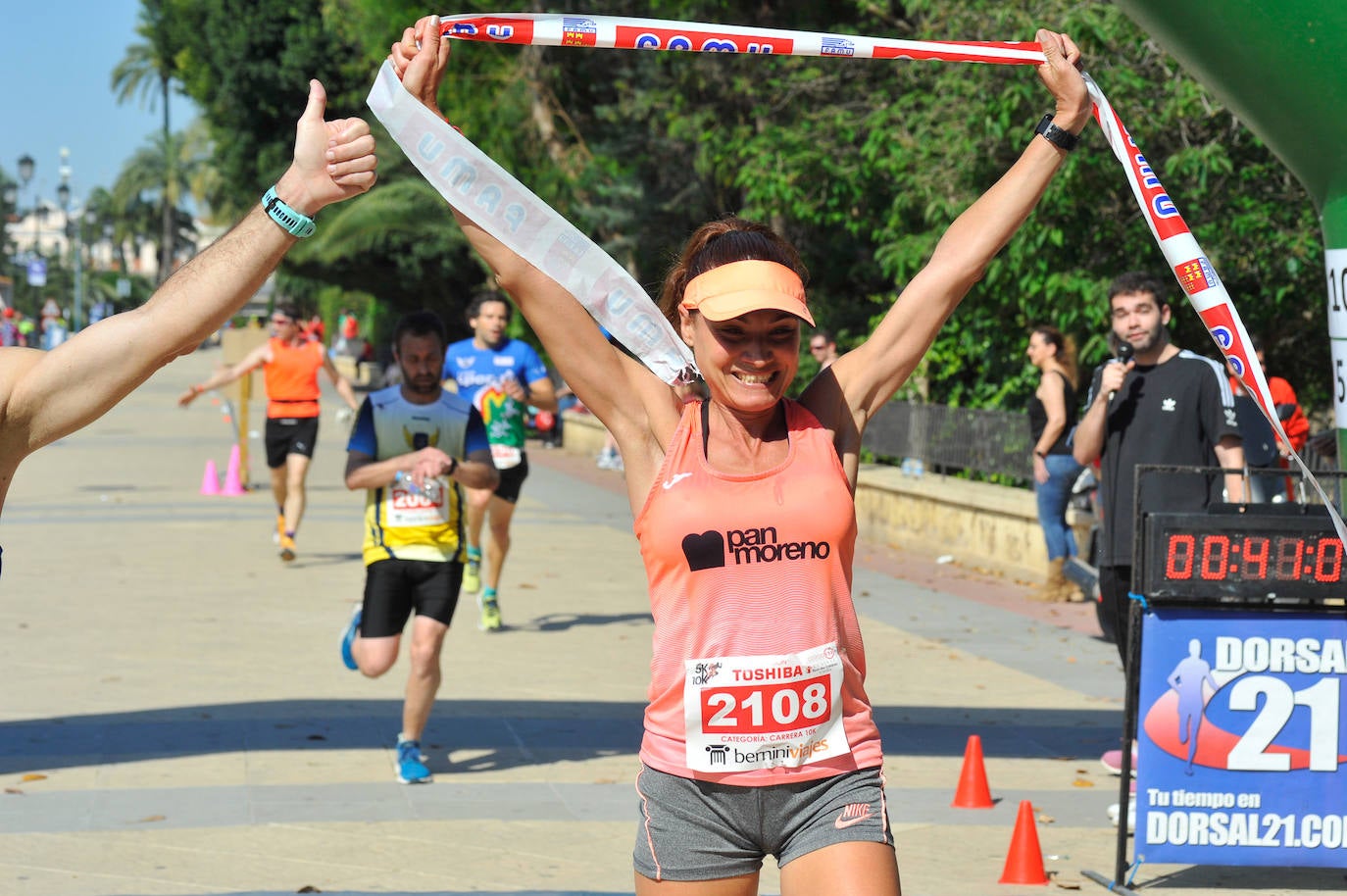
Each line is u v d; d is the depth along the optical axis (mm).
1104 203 14148
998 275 14438
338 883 5566
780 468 3273
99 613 11312
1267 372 14734
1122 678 9602
